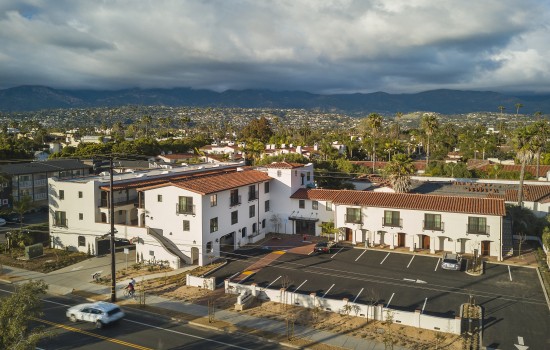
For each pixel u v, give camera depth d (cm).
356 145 12631
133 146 11344
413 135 16212
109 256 4756
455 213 4625
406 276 3969
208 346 2691
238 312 3225
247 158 10075
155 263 4416
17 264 4416
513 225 5225
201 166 6925
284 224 5741
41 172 7525
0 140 12175
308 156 10069
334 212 5381
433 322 2908
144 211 4688
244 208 5162
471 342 2731
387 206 4888
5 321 1922
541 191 5966
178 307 3331
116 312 3041
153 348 2653
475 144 13375
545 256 4475
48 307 3350
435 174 8225
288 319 3098
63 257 4666
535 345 2694
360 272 4088
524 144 5581
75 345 2680
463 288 3669
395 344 2709
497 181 6806
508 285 3738
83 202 4878
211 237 4531
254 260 4528
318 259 4519
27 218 6719
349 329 2931
